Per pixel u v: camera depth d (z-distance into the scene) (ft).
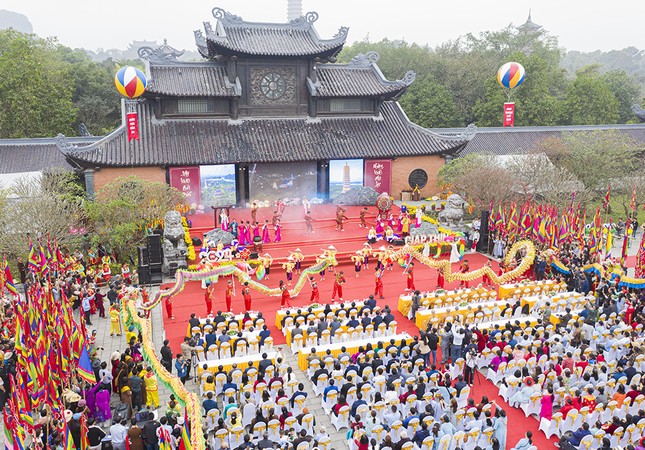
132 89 139.44
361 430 58.70
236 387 67.56
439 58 326.65
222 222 130.31
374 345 79.87
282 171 166.50
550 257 111.34
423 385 66.49
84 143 172.65
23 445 47.78
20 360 60.64
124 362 69.82
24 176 142.00
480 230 138.92
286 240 132.87
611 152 172.55
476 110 268.41
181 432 55.16
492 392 74.90
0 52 241.14
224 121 165.17
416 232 135.23
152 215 127.13
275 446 61.72
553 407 68.74
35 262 87.51
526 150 193.47
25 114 216.74
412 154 169.27
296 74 170.09
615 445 60.49
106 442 53.42
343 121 175.52
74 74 284.61
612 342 79.92
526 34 369.71
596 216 116.57
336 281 102.01
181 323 95.09
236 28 167.43
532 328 81.87
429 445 57.52
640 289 104.27
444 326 81.10
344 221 149.07
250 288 110.83
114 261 122.62
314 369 75.20
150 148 151.33
